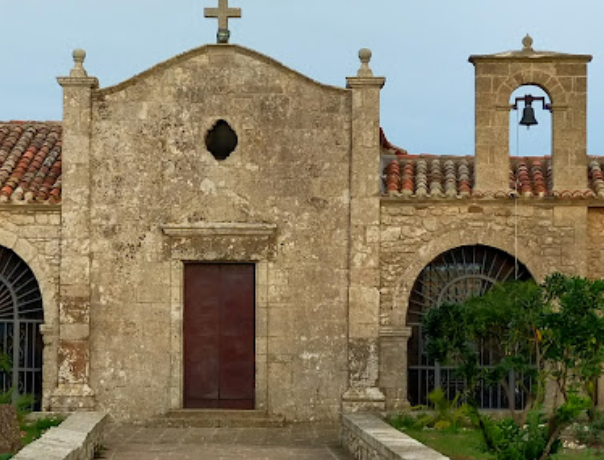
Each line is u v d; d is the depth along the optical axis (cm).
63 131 2372
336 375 2366
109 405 2358
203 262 2394
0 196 2348
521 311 1764
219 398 2386
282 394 2370
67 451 1638
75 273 2353
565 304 1652
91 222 2372
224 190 2380
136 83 2386
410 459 1568
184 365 2391
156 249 2373
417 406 2331
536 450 1661
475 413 1809
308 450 2058
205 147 2381
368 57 2392
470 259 2409
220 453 2002
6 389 2389
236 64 2389
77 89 2375
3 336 2397
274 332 2373
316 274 2373
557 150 2386
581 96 2384
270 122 2386
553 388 2319
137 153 2380
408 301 2373
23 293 2405
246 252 2373
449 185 2389
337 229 2377
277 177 2381
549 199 2361
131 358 2366
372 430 1889
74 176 2366
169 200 2375
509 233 2367
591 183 2423
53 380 2352
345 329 2367
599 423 2042
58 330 2355
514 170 2483
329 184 2380
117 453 1997
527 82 2392
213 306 2397
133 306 2370
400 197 2359
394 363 2355
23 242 2362
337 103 2389
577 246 2366
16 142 2583
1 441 1853
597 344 1653
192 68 2391
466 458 1806
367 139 2372
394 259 2366
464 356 1841
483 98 2384
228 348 2392
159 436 2214
